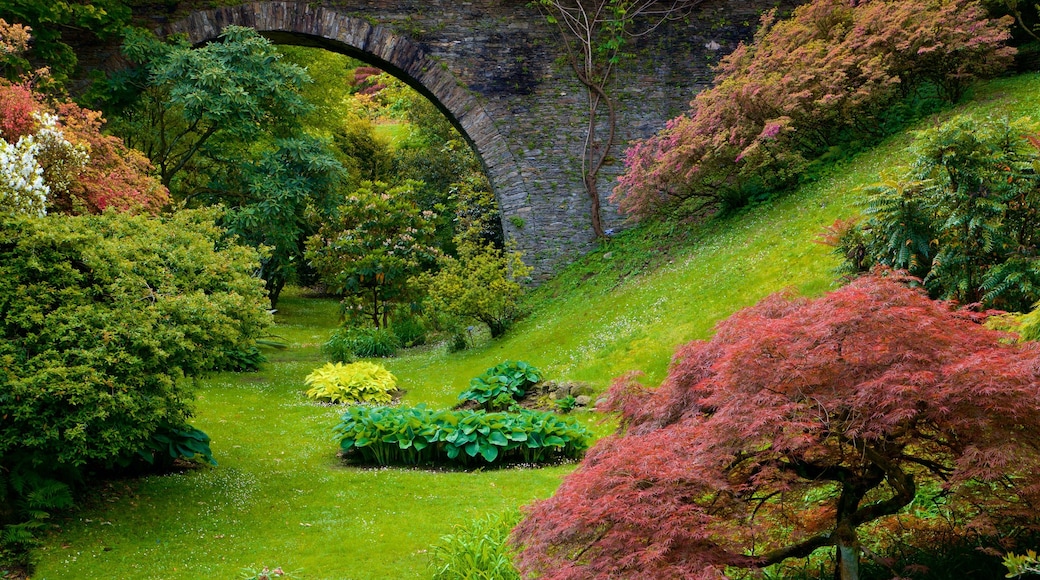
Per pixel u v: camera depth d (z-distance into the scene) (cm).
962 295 888
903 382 379
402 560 688
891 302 421
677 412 480
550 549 422
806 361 402
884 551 498
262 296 948
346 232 2058
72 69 1772
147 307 783
